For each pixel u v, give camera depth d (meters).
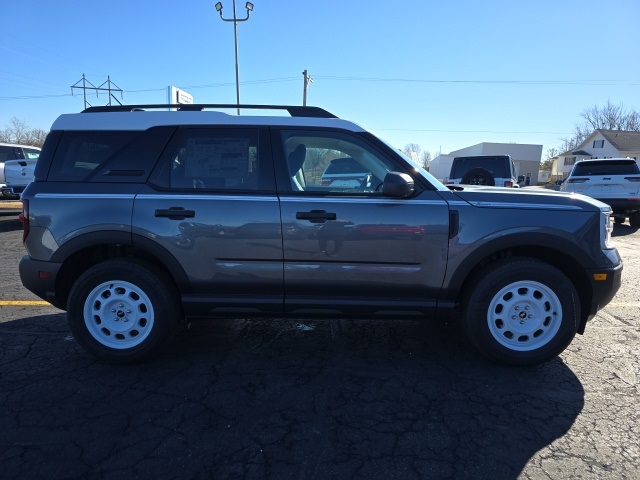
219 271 3.38
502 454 2.45
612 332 4.29
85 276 3.40
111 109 3.68
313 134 3.50
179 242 3.34
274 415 2.82
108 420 2.74
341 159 3.52
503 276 3.32
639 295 5.58
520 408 2.92
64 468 2.30
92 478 2.23
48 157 3.49
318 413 2.85
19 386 3.16
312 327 4.41
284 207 3.31
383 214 3.29
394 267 3.34
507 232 3.27
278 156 3.43
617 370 3.47
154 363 3.56
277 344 3.97
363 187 3.48
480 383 3.26
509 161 11.93
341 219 3.30
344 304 3.41
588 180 11.73
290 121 3.50
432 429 2.68
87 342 3.46
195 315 3.54
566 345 3.39
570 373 3.42
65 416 2.78
